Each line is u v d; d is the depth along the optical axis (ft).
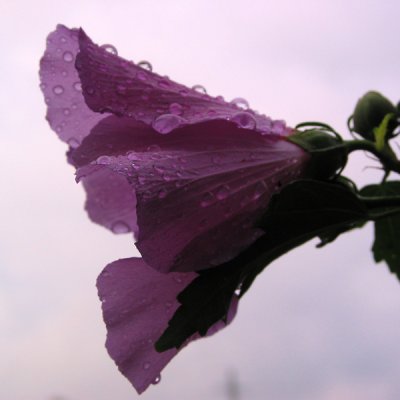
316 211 0.56
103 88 0.57
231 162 0.56
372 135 0.71
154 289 0.58
